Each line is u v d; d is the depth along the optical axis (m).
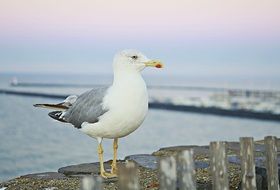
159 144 6.85
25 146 6.60
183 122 10.73
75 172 2.35
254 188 1.68
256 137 7.63
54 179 2.25
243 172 1.69
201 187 2.05
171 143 6.99
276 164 1.75
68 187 2.10
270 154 1.74
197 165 2.36
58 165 5.10
